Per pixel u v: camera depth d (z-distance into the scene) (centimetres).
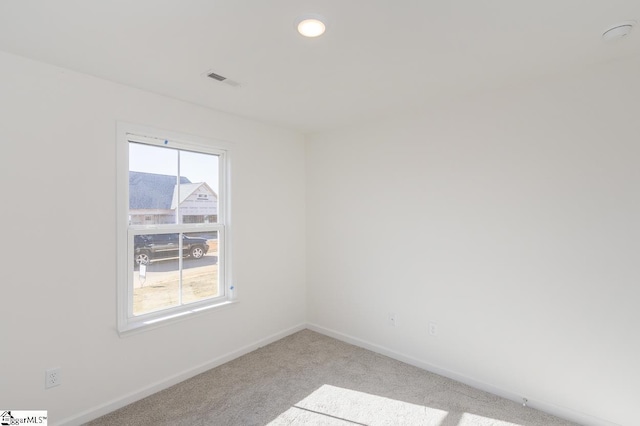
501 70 210
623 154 196
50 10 142
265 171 334
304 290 378
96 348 216
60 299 202
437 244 275
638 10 146
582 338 210
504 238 240
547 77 221
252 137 321
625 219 196
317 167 369
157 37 167
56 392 199
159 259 257
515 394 233
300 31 162
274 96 254
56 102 200
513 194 236
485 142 248
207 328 280
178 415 216
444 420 212
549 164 221
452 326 266
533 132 227
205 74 213
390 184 305
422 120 283
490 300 246
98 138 217
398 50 183
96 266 216
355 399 235
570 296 214
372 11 145
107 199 221
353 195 335
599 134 203
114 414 217
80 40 170
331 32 163
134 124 234
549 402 220
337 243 350
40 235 195
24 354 189
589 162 207
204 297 287
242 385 254
